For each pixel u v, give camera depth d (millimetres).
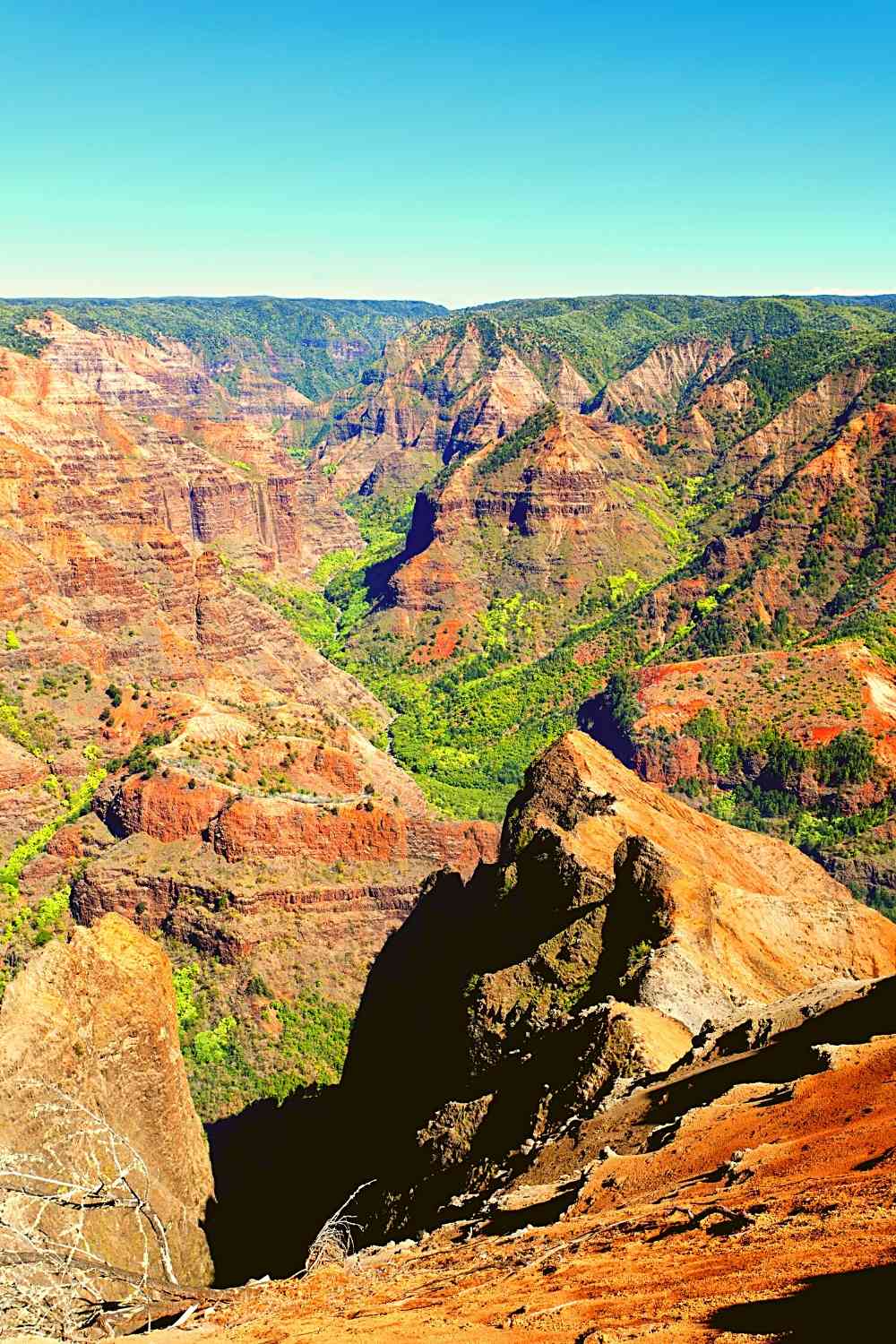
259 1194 72625
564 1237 25844
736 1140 28734
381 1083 74188
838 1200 19984
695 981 56906
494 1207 36094
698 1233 21500
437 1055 67750
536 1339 17094
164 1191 60594
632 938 63250
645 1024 49438
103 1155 55938
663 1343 15211
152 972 67000
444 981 77188
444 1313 20750
